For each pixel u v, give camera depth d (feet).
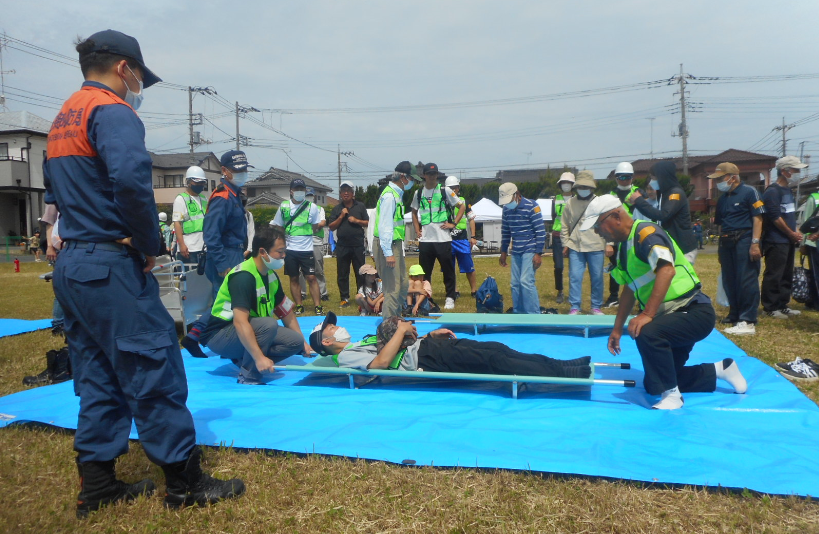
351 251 32.01
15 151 131.44
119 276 8.59
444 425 11.69
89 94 8.65
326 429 11.69
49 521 8.79
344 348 15.88
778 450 10.24
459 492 9.19
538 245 25.18
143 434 8.88
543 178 159.94
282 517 8.73
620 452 10.28
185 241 26.30
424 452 10.41
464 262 34.53
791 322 23.97
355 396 14.24
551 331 22.67
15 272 72.79
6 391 16.60
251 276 15.60
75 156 8.52
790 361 17.63
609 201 13.50
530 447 10.58
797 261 47.52
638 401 13.69
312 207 29.50
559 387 15.11
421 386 15.40
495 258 88.79
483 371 14.60
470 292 38.01
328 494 9.27
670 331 12.81
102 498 9.18
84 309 8.54
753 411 12.54
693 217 157.38
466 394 14.34
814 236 25.52
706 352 18.25
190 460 9.11
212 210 19.95
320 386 15.76
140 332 8.70
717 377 14.07
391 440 11.00
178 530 8.50
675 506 8.64
